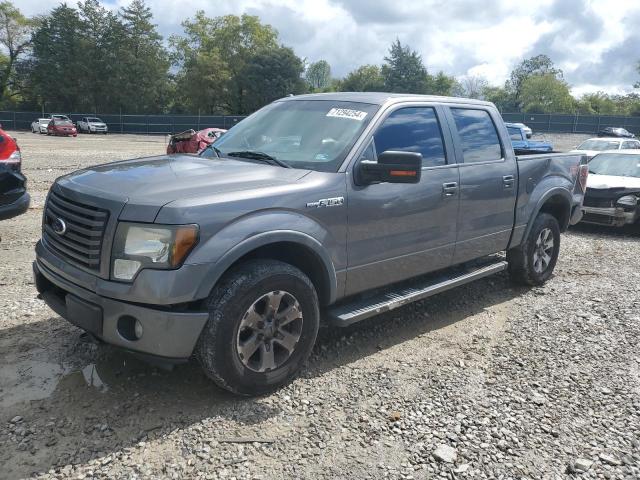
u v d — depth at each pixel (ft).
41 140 120.98
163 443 9.96
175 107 249.75
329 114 14.34
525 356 14.34
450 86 280.10
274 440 10.20
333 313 12.90
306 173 12.42
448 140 15.67
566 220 21.20
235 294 10.67
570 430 10.94
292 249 12.26
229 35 240.32
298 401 11.62
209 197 10.62
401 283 15.51
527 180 18.51
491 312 17.67
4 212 19.98
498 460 9.91
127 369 12.63
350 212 12.65
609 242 30.27
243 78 234.38
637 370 13.69
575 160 21.38
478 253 16.99
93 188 11.23
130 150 89.61
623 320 17.17
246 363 11.15
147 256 10.04
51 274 11.70
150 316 10.09
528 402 11.97
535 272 19.83
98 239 10.50
